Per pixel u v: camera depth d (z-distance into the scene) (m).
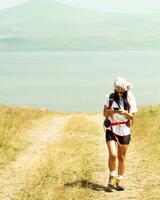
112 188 11.02
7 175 12.65
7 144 16.59
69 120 26.62
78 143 17.45
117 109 10.82
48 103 124.19
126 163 13.95
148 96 139.75
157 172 12.29
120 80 10.69
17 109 32.47
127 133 10.97
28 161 14.61
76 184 11.42
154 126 19.69
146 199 10.10
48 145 17.19
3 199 10.39
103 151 16.47
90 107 112.44
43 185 11.28
